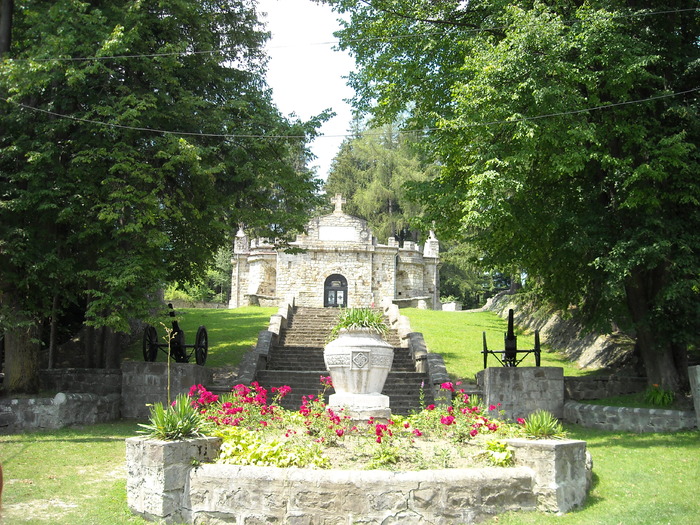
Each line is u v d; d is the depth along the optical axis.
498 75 14.45
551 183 17.14
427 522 7.21
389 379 20.16
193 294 50.62
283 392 10.80
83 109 17.00
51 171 15.59
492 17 16.67
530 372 16.88
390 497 7.20
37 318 16.20
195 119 17.84
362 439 9.21
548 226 15.79
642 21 15.23
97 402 15.71
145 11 17.36
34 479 9.70
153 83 17.45
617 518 7.71
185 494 7.70
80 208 15.58
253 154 19.28
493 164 14.92
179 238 20.20
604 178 15.93
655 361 15.75
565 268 17.59
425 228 18.62
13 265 15.37
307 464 7.87
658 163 14.00
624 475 10.14
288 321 29.78
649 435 13.65
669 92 14.85
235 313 34.31
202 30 18.70
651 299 15.73
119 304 15.44
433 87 18.89
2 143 15.91
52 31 15.55
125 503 8.38
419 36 18.31
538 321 29.05
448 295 58.09
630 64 13.86
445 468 7.91
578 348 24.69
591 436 14.30
